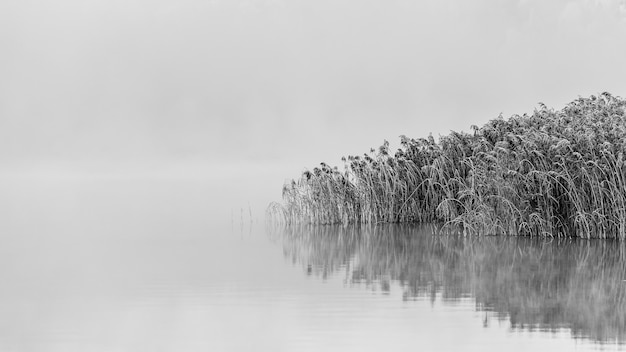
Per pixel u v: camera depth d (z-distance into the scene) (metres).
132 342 16.44
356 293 20.48
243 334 16.83
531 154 27.89
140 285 21.72
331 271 23.58
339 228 32.72
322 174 34.22
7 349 16.05
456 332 16.80
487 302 19.38
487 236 29.17
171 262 25.25
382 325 17.36
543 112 31.59
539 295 20.03
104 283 22.02
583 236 27.75
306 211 34.59
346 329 17.09
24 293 20.83
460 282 21.75
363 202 33.97
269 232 32.09
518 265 23.88
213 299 20.02
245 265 24.69
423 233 30.66
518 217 28.88
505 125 31.42
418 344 15.98
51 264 25.00
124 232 32.66
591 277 22.12
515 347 15.75
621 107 30.69
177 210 40.81
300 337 16.55
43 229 33.75
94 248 28.36
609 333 16.66
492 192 29.19
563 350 15.59
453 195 31.45
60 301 19.95
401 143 33.78
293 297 20.09
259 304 19.41
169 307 19.23
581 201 27.38
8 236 31.59
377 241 29.14
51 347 16.17
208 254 26.88
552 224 28.27
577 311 18.52
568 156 27.22
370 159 33.91
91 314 18.64
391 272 23.33
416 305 19.08
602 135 27.19
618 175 26.73
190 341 16.44
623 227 26.98
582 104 31.83
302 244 28.89
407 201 33.62
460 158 31.91
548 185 27.50
